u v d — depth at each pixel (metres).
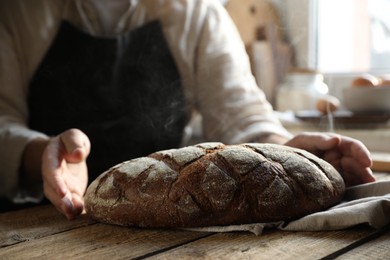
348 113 1.23
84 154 0.70
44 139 0.85
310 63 1.32
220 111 1.00
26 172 0.85
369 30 1.41
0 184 0.86
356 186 0.67
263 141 0.90
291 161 0.60
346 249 0.51
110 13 1.01
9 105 0.95
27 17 0.96
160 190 0.58
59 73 0.97
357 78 1.21
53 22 0.98
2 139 0.85
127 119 0.98
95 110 0.98
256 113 0.96
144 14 1.03
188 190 0.57
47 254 0.52
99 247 0.54
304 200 0.58
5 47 0.94
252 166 0.58
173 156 0.61
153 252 0.52
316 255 0.50
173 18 1.02
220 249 0.52
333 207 0.59
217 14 1.09
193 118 1.17
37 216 0.66
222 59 1.03
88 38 0.96
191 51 1.03
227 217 0.57
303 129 1.26
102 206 0.61
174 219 0.57
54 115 0.98
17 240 0.57
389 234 0.55
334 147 0.71
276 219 0.57
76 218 0.65
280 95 1.39
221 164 0.59
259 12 1.24
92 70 0.96
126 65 0.98
